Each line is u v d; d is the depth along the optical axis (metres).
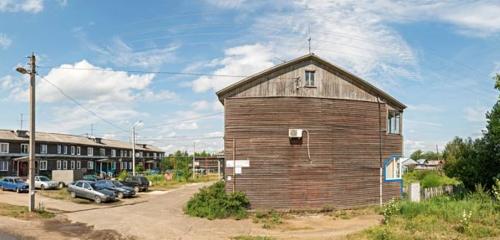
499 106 34.25
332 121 30.67
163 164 103.44
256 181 29.36
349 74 31.38
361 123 31.80
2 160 63.97
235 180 29.39
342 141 30.88
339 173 30.53
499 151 34.75
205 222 25.95
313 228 24.19
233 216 27.72
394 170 33.22
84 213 29.31
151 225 24.53
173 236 21.55
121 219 26.66
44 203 34.12
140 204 35.22
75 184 38.12
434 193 34.41
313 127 30.09
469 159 36.19
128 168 96.31
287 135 29.78
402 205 25.17
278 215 28.27
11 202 33.81
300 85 30.38
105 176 72.38
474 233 19.50
